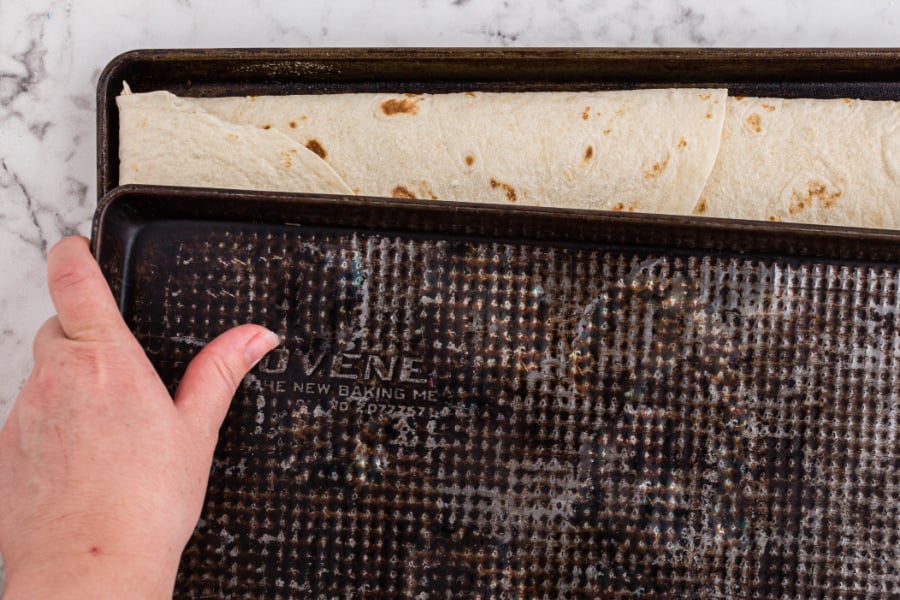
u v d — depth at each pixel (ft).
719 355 1.78
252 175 1.86
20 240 2.02
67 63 2.02
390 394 1.79
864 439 1.77
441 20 2.01
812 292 1.79
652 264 1.79
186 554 1.77
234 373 1.73
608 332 1.78
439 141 1.88
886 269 1.79
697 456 1.78
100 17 2.01
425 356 1.79
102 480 1.59
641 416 1.78
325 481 1.78
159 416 1.64
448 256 1.79
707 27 2.00
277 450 1.78
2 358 2.01
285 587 1.77
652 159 1.86
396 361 1.79
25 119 2.02
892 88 1.93
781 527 1.77
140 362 1.66
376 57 1.88
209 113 1.90
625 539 1.78
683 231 1.73
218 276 1.79
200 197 1.73
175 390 1.78
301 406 1.78
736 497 1.78
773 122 1.88
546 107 1.89
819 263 1.79
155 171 1.86
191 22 2.01
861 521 1.77
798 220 1.86
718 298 1.79
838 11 1.99
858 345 1.78
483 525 1.78
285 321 1.79
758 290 1.79
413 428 1.78
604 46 2.00
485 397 1.78
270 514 1.78
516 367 1.78
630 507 1.78
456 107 1.90
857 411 1.77
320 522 1.78
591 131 1.87
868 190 1.85
